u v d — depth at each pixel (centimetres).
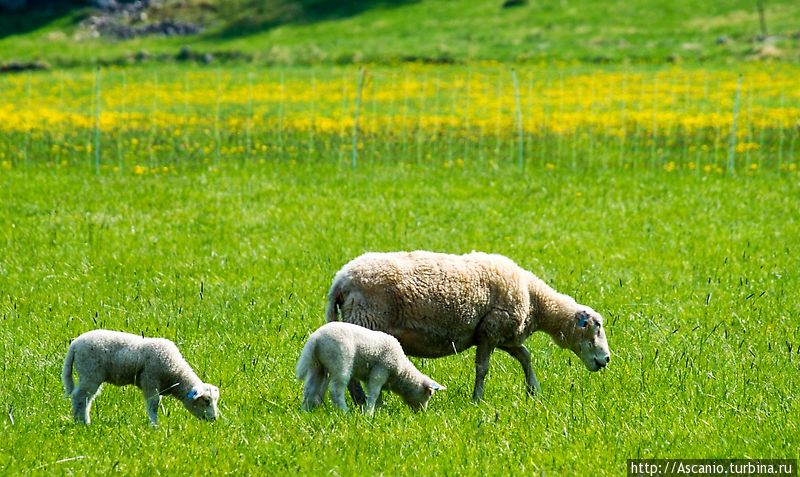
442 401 1013
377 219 1959
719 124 3275
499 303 1040
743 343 1209
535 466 815
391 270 1002
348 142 2986
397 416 935
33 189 2177
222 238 1803
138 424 895
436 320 1008
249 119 3419
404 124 3234
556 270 1600
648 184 2362
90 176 2367
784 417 932
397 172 2492
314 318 1305
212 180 2344
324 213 2000
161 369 893
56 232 1795
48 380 1030
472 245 1762
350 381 966
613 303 1398
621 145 2948
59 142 2906
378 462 819
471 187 2302
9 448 825
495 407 981
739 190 2278
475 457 834
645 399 992
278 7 8362
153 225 1884
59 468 788
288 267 1598
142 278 1522
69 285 1476
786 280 1538
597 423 918
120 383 904
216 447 837
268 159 2691
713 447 864
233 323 1277
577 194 2208
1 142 2878
